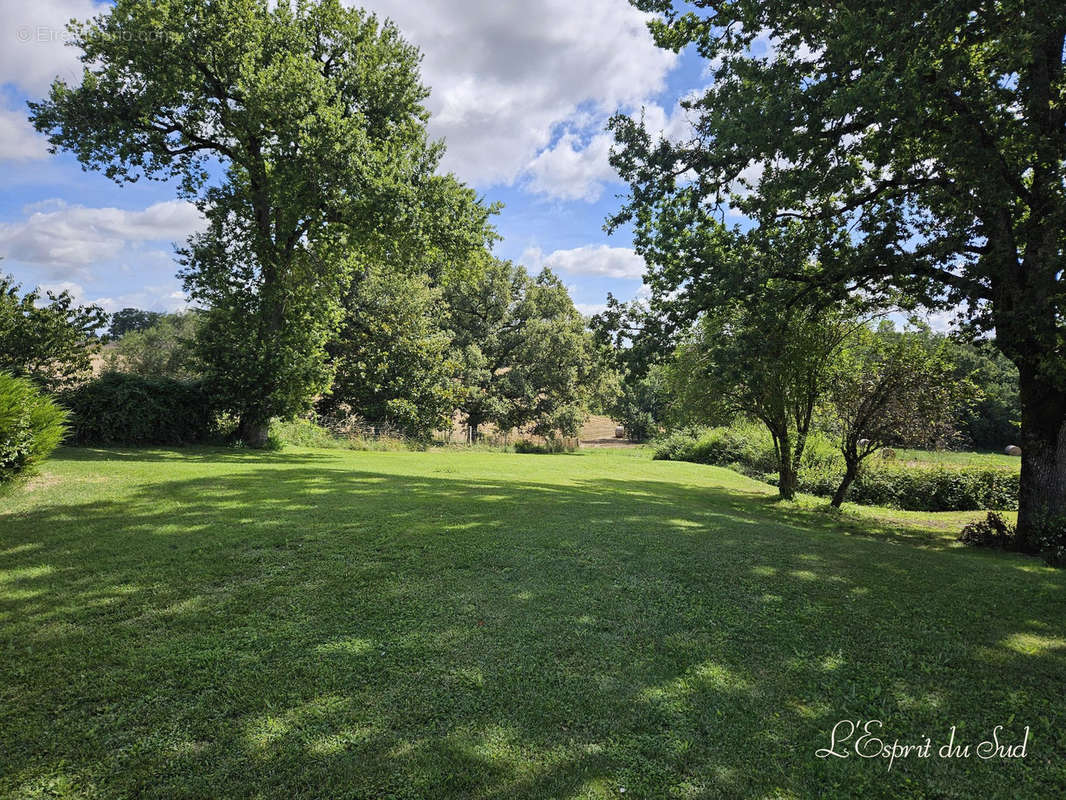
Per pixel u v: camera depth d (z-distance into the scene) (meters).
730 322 15.46
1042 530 9.68
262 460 14.18
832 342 15.17
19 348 13.91
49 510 7.34
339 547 6.26
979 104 8.57
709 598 5.30
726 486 20.34
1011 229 9.96
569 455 34.28
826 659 4.22
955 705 3.69
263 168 17.20
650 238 12.82
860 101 7.96
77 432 13.91
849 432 15.06
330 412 30.61
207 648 3.96
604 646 4.23
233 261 18.00
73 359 14.64
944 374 13.37
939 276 10.34
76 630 4.15
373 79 17.52
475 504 9.14
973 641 4.69
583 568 5.98
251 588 5.04
